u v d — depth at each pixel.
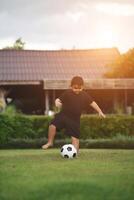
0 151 14.23
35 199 5.53
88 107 33.62
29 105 36.22
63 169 8.25
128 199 5.47
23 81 32.72
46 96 31.31
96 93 35.00
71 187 6.20
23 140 17.33
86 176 7.31
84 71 35.81
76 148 11.05
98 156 10.96
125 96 31.89
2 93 32.25
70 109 11.10
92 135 19.88
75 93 11.10
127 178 7.05
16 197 5.67
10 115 18.75
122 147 15.80
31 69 35.62
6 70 35.19
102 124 19.92
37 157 10.80
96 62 37.25
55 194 5.77
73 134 11.05
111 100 35.31
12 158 10.59
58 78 34.50
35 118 19.28
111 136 19.91
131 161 9.73
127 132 19.97
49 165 8.95
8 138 18.41
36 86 34.84
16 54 38.06
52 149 15.20
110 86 30.41
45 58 37.75
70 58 37.91
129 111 31.02
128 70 33.25
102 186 6.27
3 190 6.11
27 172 7.88
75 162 9.52
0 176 7.40
